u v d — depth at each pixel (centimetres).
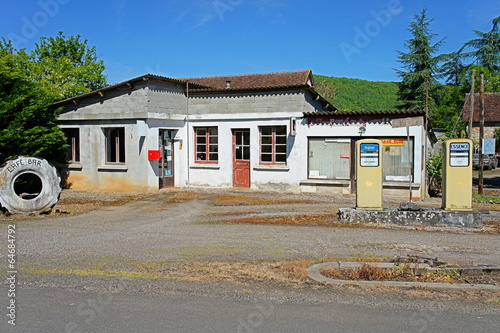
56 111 1775
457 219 1034
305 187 1636
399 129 1509
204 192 1670
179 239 901
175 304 540
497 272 665
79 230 995
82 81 2886
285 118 1645
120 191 1698
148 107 1617
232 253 785
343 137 1583
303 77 2853
